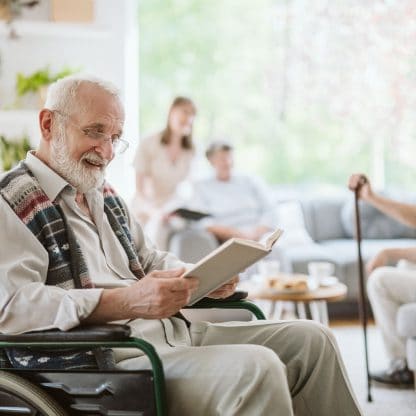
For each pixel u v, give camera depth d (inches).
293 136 373.7
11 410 92.4
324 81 328.8
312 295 180.9
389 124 321.7
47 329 91.0
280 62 340.5
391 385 175.5
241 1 379.6
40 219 98.6
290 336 106.0
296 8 330.0
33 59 210.7
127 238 112.6
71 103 102.5
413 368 165.6
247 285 194.4
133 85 224.8
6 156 207.0
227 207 252.7
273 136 374.3
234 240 88.4
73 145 102.9
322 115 366.3
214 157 255.0
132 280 108.9
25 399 91.7
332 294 181.9
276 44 340.2
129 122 223.6
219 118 381.1
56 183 102.9
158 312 90.1
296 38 331.3
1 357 96.9
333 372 104.3
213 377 93.0
